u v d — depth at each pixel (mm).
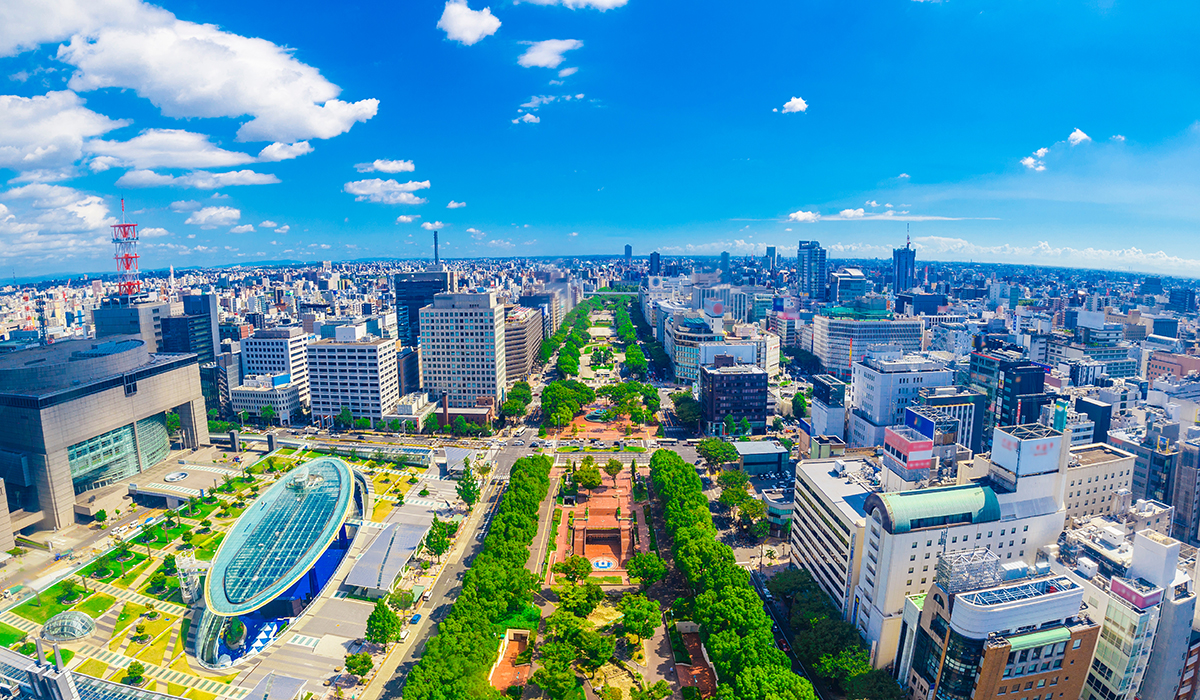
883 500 176625
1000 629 145000
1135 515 199250
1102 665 156750
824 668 172125
